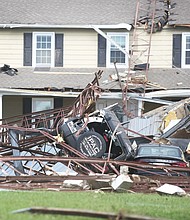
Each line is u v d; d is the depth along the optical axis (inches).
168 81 3189.0
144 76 3090.6
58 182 1681.8
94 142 2041.1
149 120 2608.3
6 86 3083.2
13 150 2122.3
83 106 2315.5
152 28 3275.1
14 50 3388.3
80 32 3400.6
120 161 1812.3
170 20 3393.2
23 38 3393.2
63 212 1016.2
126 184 1611.7
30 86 3107.8
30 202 1242.6
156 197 1499.8
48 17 3430.1
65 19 3415.4
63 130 2073.1
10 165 1972.2
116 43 3344.0
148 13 3464.6
